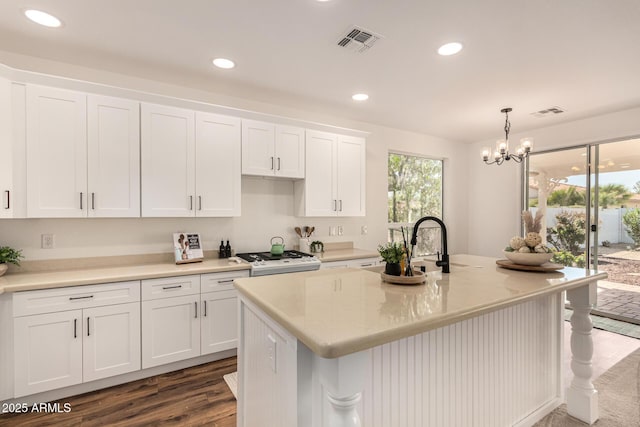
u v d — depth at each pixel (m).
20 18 1.91
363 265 3.54
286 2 1.76
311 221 3.82
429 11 1.84
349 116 3.89
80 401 2.13
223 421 1.95
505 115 3.81
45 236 2.47
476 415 1.67
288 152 3.30
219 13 1.86
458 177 5.23
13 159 2.12
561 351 2.19
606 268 3.88
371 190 4.28
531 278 1.72
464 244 5.30
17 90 2.13
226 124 2.95
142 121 2.56
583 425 1.96
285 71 2.64
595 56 2.36
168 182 2.67
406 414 1.37
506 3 1.76
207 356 2.72
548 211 4.40
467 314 1.16
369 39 2.15
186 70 2.63
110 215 2.44
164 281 2.46
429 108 3.56
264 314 1.32
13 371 1.98
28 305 2.01
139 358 2.37
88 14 1.87
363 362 0.95
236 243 3.33
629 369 2.65
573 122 4.06
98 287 2.22
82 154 2.34
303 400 1.07
